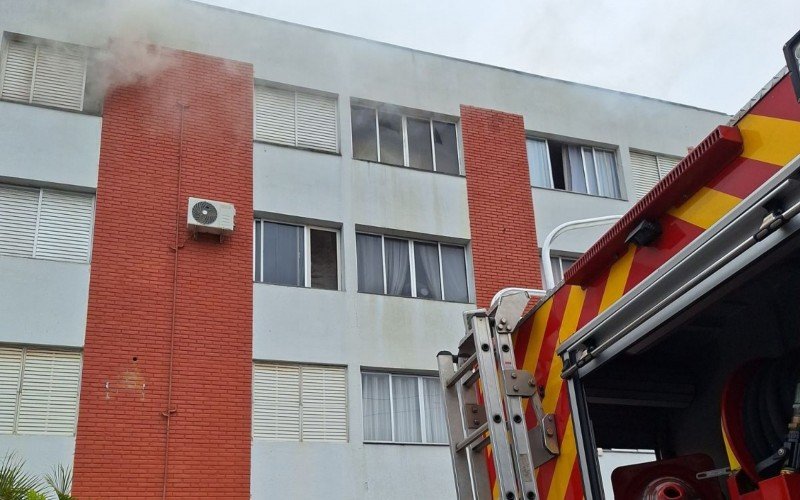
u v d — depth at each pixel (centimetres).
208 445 1332
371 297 1529
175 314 1385
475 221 1669
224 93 1559
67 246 1371
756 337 349
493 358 375
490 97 1794
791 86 254
